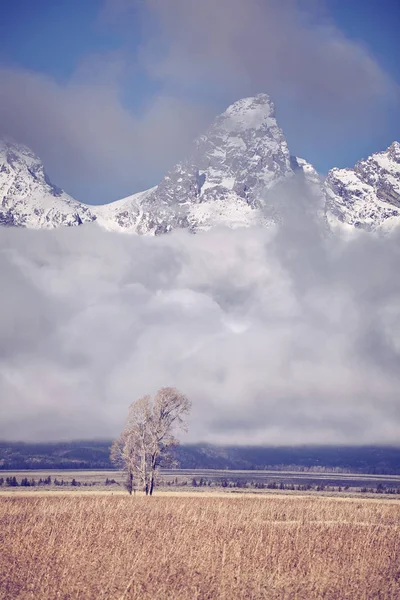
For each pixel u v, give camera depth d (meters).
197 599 64.06
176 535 93.94
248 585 69.19
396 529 110.31
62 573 71.12
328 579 72.56
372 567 79.25
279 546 90.25
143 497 182.12
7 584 67.06
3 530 97.56
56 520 109.69
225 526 107.44
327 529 107.56
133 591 65.31
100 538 91.62
